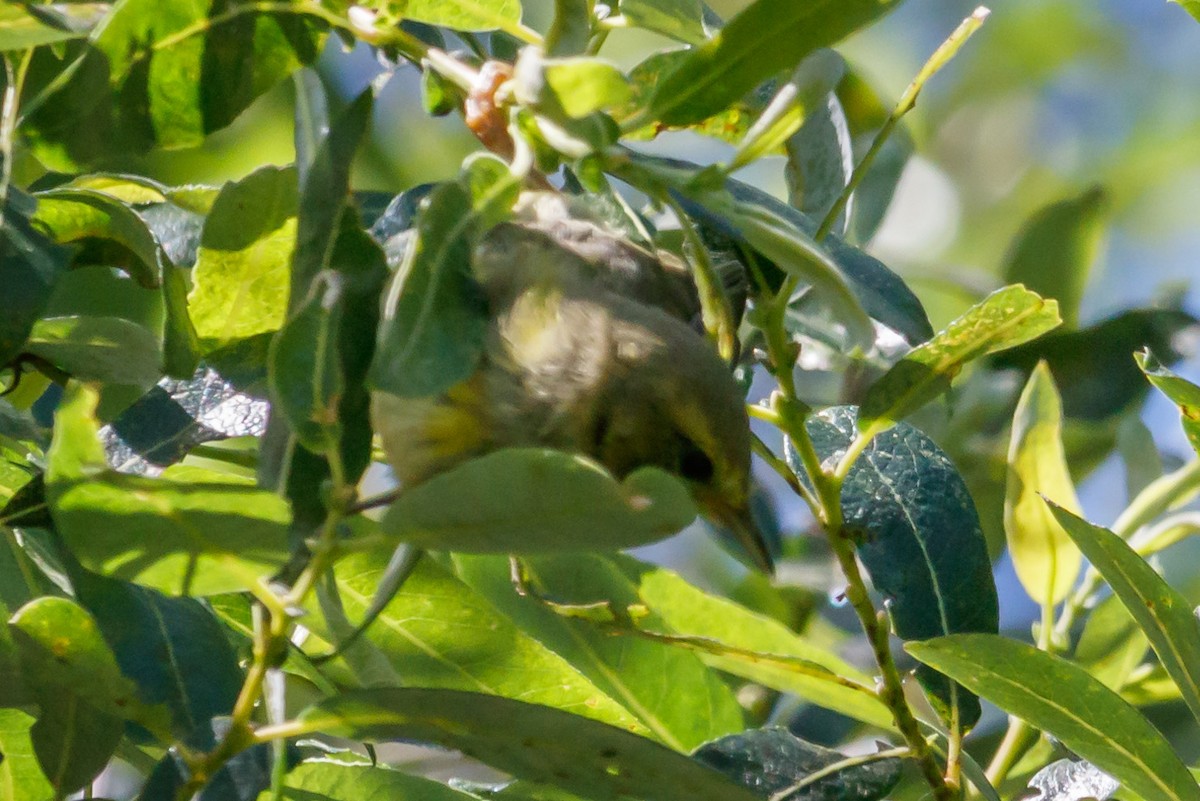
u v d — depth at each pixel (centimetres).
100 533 469
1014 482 777
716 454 754
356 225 504
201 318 632
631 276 806
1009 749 758
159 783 530
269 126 1223
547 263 788
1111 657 809
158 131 588
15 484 673
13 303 523
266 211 609
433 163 1286
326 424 466
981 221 1425
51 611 489
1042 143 1472
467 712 498
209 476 639
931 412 1020
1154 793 594
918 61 1498
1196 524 856
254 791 533
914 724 608
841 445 743
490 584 741
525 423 752
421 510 452
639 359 751
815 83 540
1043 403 770
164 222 716
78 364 636
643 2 679
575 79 511
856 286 721
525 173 523
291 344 473
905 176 1400
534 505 446
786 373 577
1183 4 686
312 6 599
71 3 611
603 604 695
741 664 713
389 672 633
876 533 711
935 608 702
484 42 937
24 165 733
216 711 601
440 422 752
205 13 580
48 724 519
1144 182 1472
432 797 643
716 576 1100
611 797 521
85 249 650
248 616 725
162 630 608
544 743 505
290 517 468
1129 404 1038
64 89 559
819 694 700
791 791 620
